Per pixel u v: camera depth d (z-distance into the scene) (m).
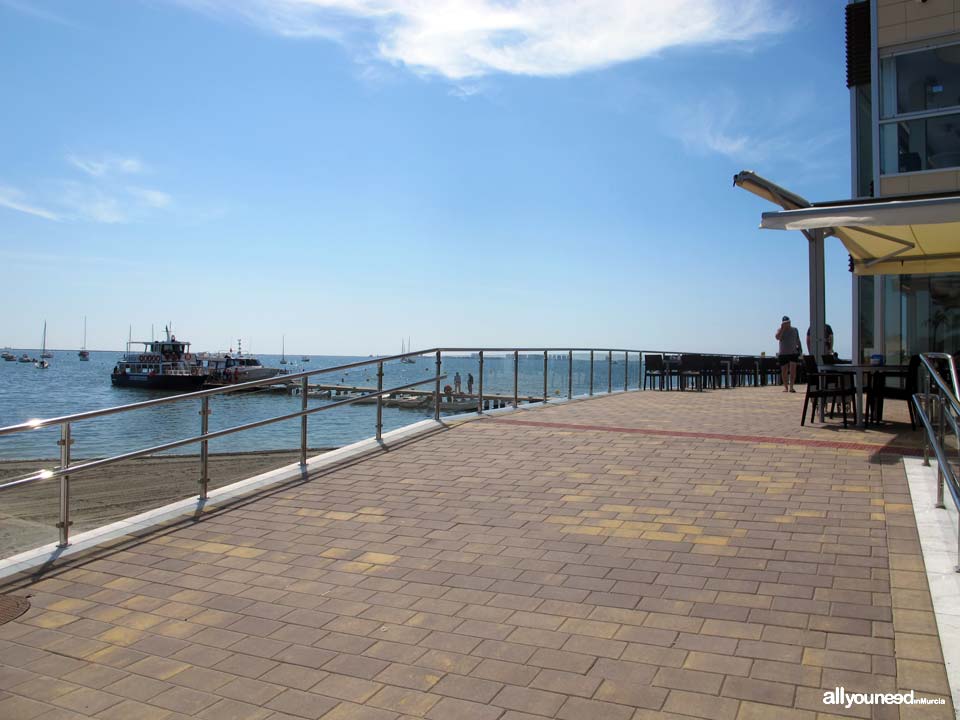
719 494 6.39
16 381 75.00
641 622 4.04
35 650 4.05
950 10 14.03
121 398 50.41
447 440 9.05
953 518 5.45
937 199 6.84
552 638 3.91
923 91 14.37
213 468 9.39
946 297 14.14
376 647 3.93
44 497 8.23
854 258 10.84
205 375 65.75
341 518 6.26
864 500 6.03
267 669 3.75
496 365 11.95
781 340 17.17
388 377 11.16
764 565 4.76
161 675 3.73
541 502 6.42
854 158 15.78
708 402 13.67
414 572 4.98
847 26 16.02
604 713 3.17
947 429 6.68
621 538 5.43
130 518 6.33
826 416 10.86
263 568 5.21
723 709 3.15
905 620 3.88
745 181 12.82
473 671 3.62
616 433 9.30
